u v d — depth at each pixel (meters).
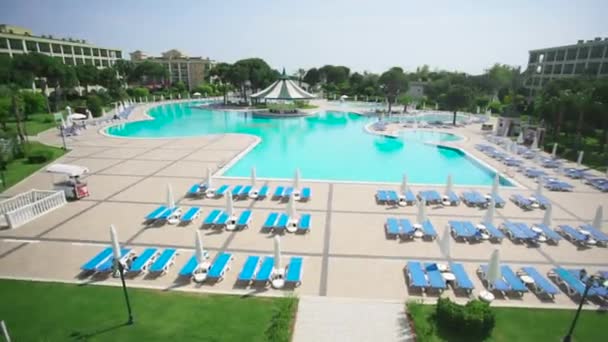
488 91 96.19
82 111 54.91
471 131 46.53
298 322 10.30
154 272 12.92
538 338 9.58
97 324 10.01
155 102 81.19
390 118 60.25
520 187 23.16
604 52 58.31
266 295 11.59
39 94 52.62
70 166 19.84
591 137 36.47
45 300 11.16
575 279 12.08
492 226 16.20
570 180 24.70
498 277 11.10
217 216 17.45
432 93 85.19
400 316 10.62
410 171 28.28
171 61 146.25
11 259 13.83
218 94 105.06
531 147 34.72
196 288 11.98
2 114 38.28
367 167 29.33
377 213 18.73
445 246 12.86
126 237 15.78
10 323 10.03
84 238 15.65
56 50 92.56
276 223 16.55
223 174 25.81
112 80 77.19
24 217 17.12
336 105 81.94
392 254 14.52
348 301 11.30
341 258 14.16
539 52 76.06
